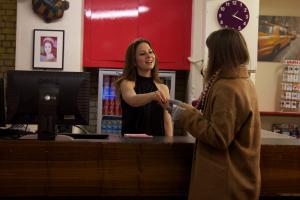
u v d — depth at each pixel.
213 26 4.35
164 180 1.92
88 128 4.83
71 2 4.38
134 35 4.54
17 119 2.11
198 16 4.47
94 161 1.88
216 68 1.68
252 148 1.65
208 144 1.64
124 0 4.52
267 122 4.98
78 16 4.40
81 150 1.87
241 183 1.60
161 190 1.92
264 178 1.96
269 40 5.02
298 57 5.02
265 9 5.02
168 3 4.57
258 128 1.68
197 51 4.47
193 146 1.92
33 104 2.06
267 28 5.03
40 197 1.92
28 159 1.85
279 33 5.03
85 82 2.11
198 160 1.68
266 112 4.77
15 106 2.07
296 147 1.99
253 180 1.63
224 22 4.32
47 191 1.86
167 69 4.62
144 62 2.67
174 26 4.58
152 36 4.56
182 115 1.69
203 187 1.64
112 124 4.47
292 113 4.77
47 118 1.99
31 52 4.38
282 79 4.98
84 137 2.20
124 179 1.89
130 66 2.69
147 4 4.55
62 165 1.86
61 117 2.10
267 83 5.07
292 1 5.03
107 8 4.52
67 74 2.10
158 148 1.91
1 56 5.00
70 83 2.08
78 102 2.09
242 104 1.58
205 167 1.64
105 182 1.88
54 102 2.00
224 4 4.32
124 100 2.58
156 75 2.78
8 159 1.85
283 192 1.98
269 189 1.97
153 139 2.08
